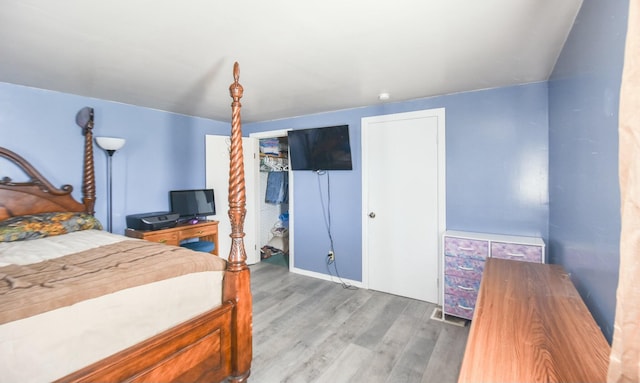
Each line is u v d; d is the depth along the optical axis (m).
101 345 1.21
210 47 1.85
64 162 2.85
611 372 0.64
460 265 2.63
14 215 2.50
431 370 2.02
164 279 1.47
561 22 1.55
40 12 1.45
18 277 1.36
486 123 2.77
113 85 2.61
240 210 1.81
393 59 2.05
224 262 1.85
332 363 2.10
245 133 4.54
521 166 2.63
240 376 1.77
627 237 0.62
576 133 1.54
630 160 0.62
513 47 1.86
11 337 0.99
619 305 0.63
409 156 3.20
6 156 2.51
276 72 2.29
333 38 1.73
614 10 0.98
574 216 1.61
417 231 3.19
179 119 3.81
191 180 3.96
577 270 1.55
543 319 1.13
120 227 3.25
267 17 1.50
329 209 3.79
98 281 1.28
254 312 2.90
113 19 1.52
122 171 3.27
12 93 2.56
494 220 2.76
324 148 3.66
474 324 1.11
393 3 1.38
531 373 0.83
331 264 3.81
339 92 2.85
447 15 1.49
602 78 1.11
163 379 1.39
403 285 3.29
